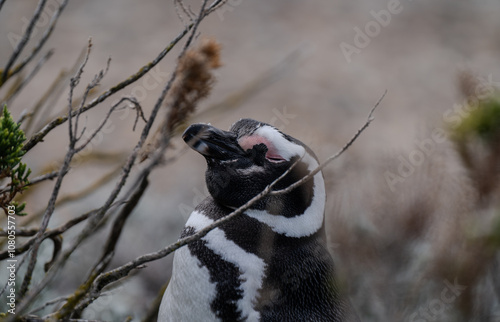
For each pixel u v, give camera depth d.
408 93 31.52
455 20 39.16
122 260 16.17
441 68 33.75
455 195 7.59
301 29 37.03
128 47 33.53
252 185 8.04
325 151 9.83
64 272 13.64
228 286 7.64
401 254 6.61
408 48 36.00
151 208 18.30
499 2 41.62
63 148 24.22
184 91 5.57
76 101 9.84
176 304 7.89
